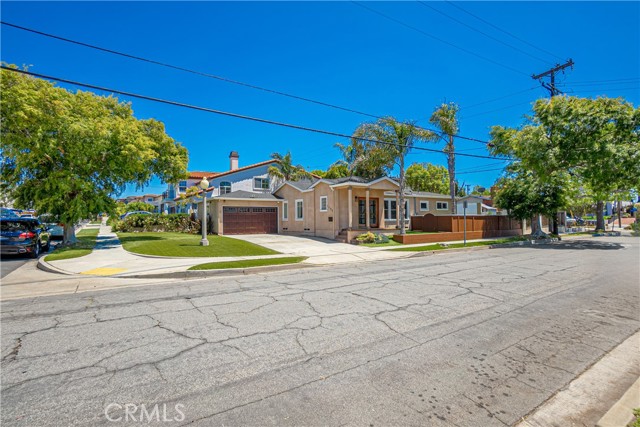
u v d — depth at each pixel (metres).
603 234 29.36
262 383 3.43
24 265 11.91
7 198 17.56
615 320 5.56
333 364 3.86
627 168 16.50
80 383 3.41
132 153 16.69
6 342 4.49
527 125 19.41
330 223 21.81
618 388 3.44
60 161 16.47
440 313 5.84
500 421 2.86
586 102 17.73
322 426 2.74
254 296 7.05
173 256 13.30
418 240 19.61
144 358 4.00
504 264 11.93
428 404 3.08
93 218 18.16
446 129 23.42
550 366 3.89
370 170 22.73
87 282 8.81
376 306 6.24
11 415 2.85
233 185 31.22
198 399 3.13
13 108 13.60
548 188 22.05
